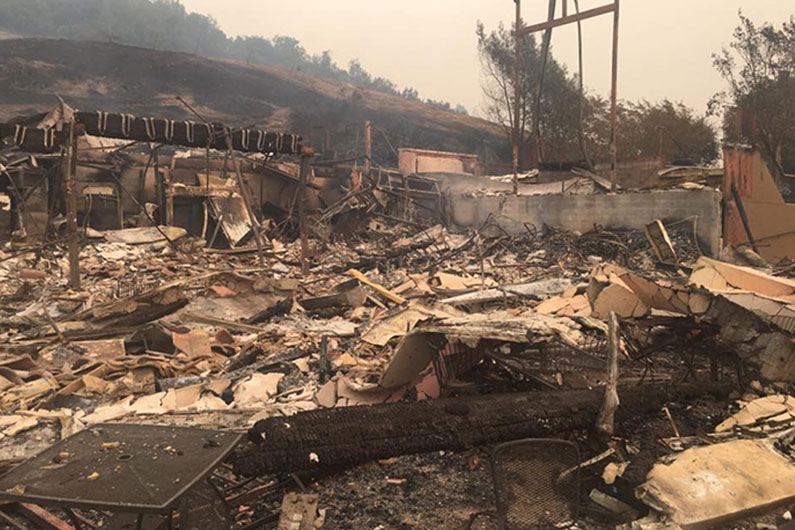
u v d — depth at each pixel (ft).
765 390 20.68
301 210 65.16
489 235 80.02
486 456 17.25
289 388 24.26
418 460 17.34
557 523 11.65
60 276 57.00
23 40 255.29
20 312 41.14
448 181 96.89
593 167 91.81
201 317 35.91
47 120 86.17
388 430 15.38
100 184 82.58
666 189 73.97
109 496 9.05
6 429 17.83
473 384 19.60
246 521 14.42
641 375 21.06
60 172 66.13
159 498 8.98
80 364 26.86
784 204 69.72
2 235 72.08
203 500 12.43
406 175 98.53
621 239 66.08
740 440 15.96
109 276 57.67
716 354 21.93
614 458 16.29
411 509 14.84
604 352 20.83
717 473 14.12
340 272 64.54
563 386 18.60
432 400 16.97
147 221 82.94
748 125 103.30
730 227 65.26
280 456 14.30
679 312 22.33
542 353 18.86
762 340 20.58
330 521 14.30
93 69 249.34
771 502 13.46
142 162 89.25
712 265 26.07
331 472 16.37
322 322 38.75
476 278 58.03
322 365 26.17
